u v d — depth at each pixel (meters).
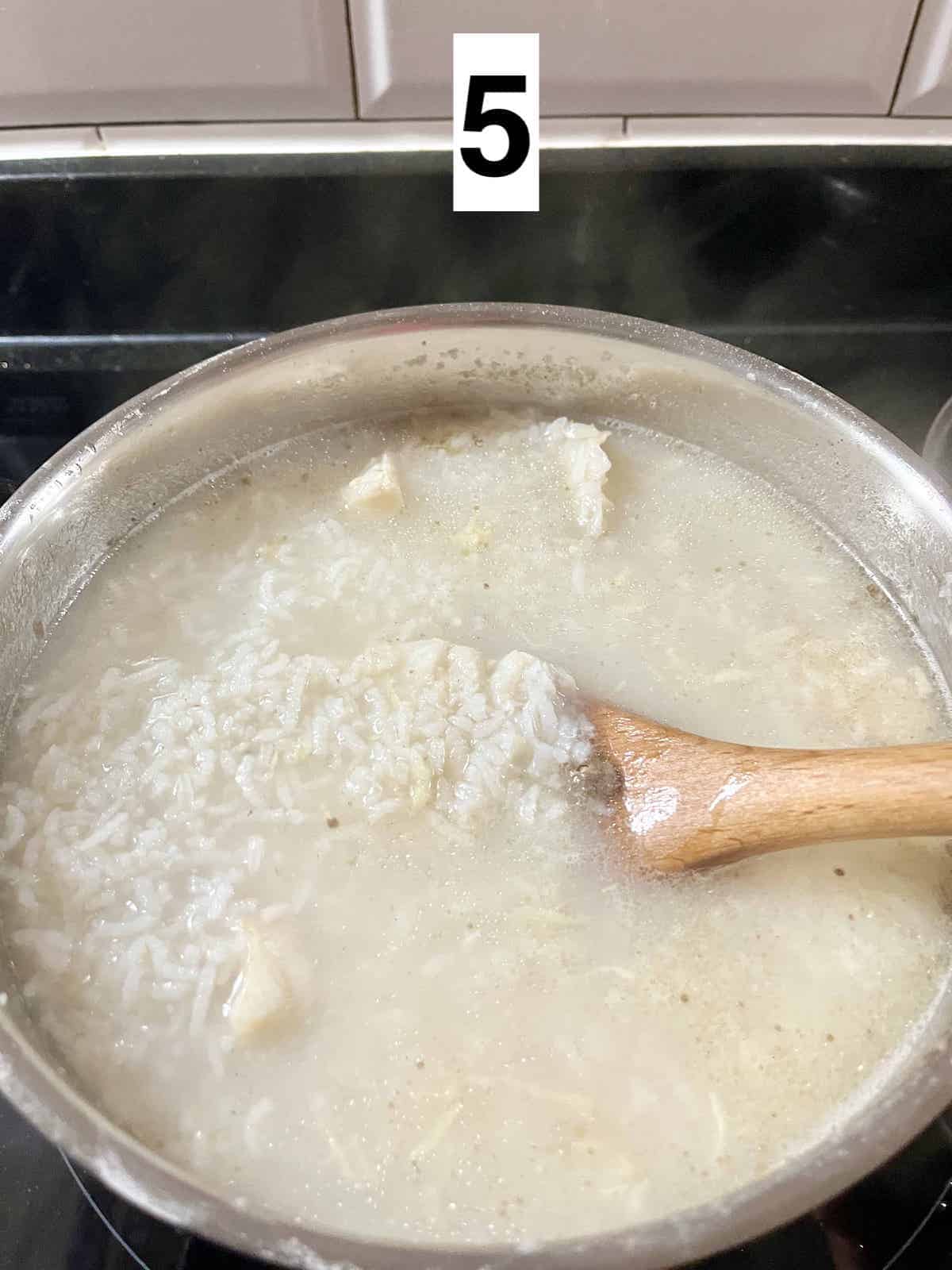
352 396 0.31
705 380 0.30
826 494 0.30
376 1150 0.20
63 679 0.27
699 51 0.30
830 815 0.21
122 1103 0.21
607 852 0.24
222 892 0.23
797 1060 0.21
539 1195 0.20
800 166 0.32
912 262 0.35
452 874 0.24
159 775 0.25
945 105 0.32
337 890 0.23
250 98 0.31
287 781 0.24
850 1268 0.20
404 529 0.30
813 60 0.31
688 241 0.34
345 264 0.34
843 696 0.27
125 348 0.35
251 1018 0.21
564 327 0.30
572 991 0.22
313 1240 0.16
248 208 0.33
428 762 0.24
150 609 0.28
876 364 0.35
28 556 0.26
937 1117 0.19
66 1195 0.21
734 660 0.27
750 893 0.24
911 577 0.28
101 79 0.30
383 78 0.31
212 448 0.30
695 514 0.31
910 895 0.24
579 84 0.31
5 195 0.32
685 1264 0.16
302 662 0.26
